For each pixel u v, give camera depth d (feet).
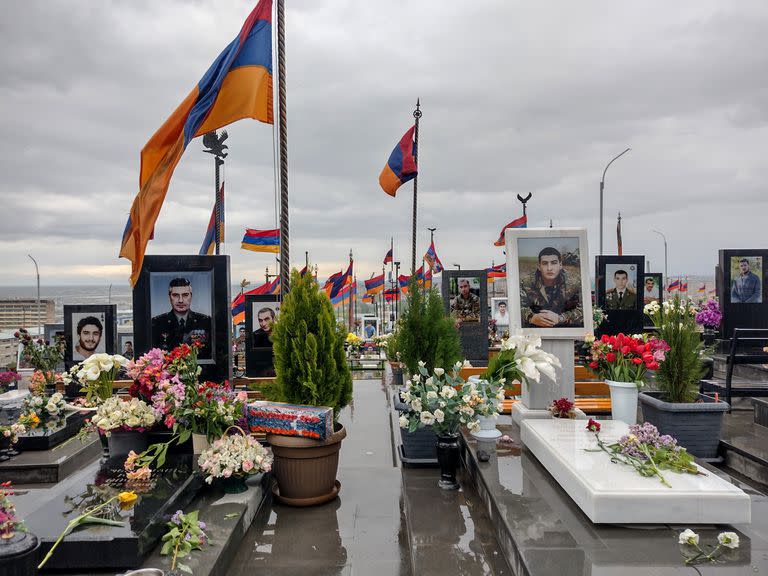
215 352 24.35
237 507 16.70
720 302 40.09
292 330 19.97
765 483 18.75
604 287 41.37
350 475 22.45
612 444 17.39
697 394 22.66
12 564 9.82
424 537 15.75
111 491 15.53
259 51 21.99
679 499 13.74
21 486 21.16
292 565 15.01
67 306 39.81
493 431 22.21
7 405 28.71
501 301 73.56
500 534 14.90
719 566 11.82
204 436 18.98
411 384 20.15
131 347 54.80
